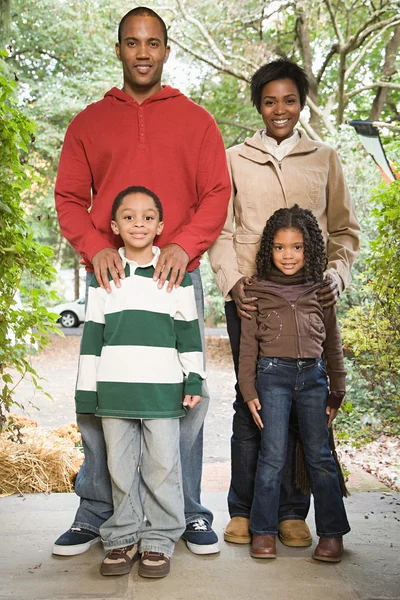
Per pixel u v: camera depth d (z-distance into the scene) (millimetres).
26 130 2955
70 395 7996
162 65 2633
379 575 2387
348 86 15078
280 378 2578
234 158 2859
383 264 3711
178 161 2615
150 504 2471
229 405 7520
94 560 2514
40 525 2895
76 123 2664
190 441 2650
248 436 2771
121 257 2492
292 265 2615
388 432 5488
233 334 2818
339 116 12633
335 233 2934
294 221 2596
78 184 2676
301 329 2574
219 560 2531
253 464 2770
